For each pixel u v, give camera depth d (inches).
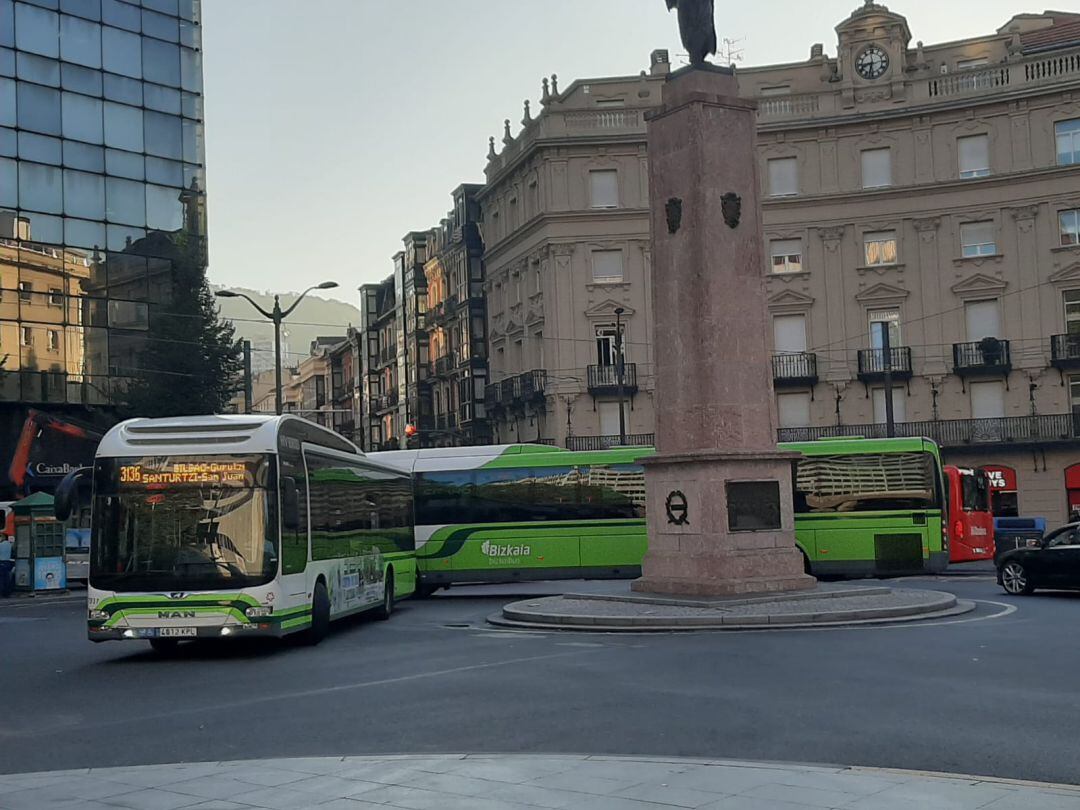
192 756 399.2
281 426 718.5
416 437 3166.8
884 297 2156.7
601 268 2262.6
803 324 2204.7
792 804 290.8
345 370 4360.2
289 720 464.1
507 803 301.6
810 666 558.3
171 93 2038.6
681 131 894.4
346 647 743.7
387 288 3801.7
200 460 693.3
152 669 659.4
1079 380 2062.0
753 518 861.2
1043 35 2265.0
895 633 687.1
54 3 1888.5
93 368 1895.9
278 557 690.2
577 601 917.2
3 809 313.0
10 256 1808.6
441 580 1229.1
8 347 1800.0
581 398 2247.8
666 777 326.0
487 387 2615.7
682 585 864.3
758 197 903.1
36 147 1851.6
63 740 439.8
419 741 409.4
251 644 780.0
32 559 1513.3
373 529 940.6
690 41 909.8
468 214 2753.4
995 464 2096.5
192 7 2086.6
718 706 458.0
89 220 1908.2
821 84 2260.1
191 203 2047.2
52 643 841.5
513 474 1230.9
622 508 1203.9
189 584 677.9
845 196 2171.5
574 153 2267.5
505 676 564.7
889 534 1160.2
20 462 1776.6
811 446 1186.0
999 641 636.7
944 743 376.5
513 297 2484.0
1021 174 2074.3
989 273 2101.4
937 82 2140.7
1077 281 2048.5
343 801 310.5
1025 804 286.8
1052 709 432.1
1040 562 962.7
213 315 1927.9
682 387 882.8
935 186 2126.0
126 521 688.4
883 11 2180.1
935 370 2126.0
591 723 431.2
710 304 871.1
